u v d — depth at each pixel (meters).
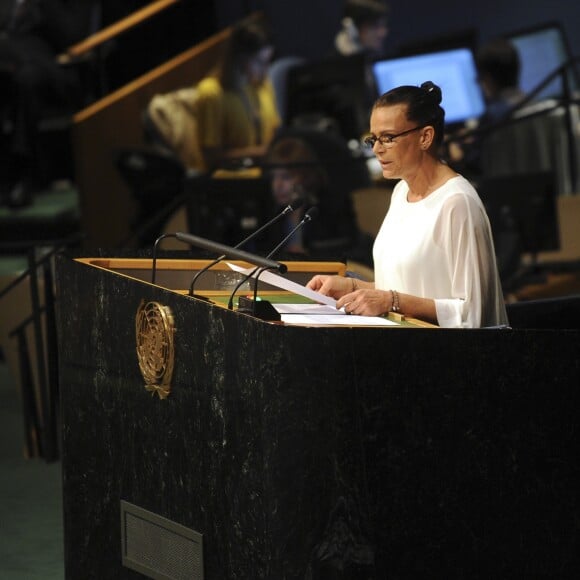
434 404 8.09
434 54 24.50
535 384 8.29
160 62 28.67
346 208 19.62
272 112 25.55
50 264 16.58
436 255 9.67
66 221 27.44
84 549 9.84
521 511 8.30
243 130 24.94
